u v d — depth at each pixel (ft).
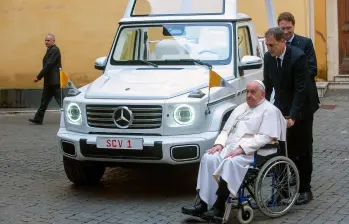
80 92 26.68
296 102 23.39
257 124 22.61
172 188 27.48
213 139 24.80
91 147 25.11
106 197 26.32
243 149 21.95
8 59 51.24
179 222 22.77
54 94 44.39
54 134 40.65
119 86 26.05
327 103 47.29
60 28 50.93
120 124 24.89
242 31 29.96
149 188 27.55
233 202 22.13
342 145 34.71
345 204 24.45
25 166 32.14
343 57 53.72
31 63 51.21
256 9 49.78
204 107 24.85
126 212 24.14
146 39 29.43
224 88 26.32
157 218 23.29
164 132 24.57
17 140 38.83
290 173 23.31
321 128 39.24
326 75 53.52
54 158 33.86
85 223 22.97
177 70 27.76
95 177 27.99
